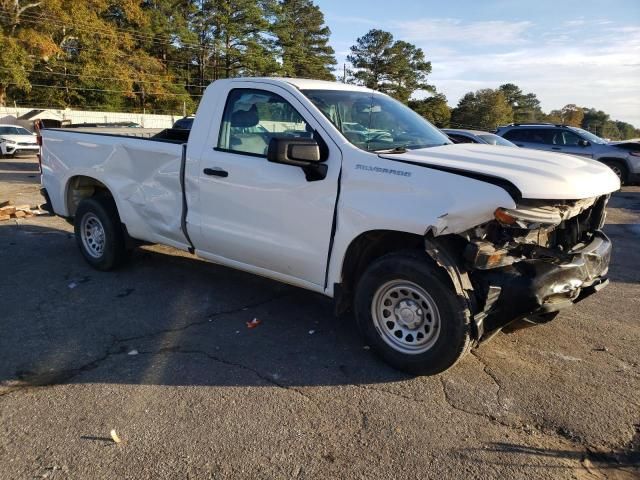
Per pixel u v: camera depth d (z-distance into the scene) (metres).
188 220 4.81
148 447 2.90
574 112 118.75
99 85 52.12
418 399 3.43
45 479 2.65
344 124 4.07
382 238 3.85
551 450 2.95
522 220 3.23
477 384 3.63
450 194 3.30
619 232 9.28
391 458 2.86
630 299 5.47
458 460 2.85
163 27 59.94
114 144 5.41
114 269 5.90
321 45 85.81
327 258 3.92
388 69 85.56
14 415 3.17
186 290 5.38
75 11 45.22
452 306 3.39
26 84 41.84
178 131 6.68
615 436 3.08
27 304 4.91
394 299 3.75
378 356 3.89
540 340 4.36
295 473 2.73
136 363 3.84
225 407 3.30
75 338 4.23
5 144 21.44
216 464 2.78
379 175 3.60
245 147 4.40
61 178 6.07
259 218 4.27
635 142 15.66
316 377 3.69
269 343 4.21
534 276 3.30
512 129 16.72
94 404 3.30
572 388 3.60
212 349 4.09
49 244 7.09
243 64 67.44
